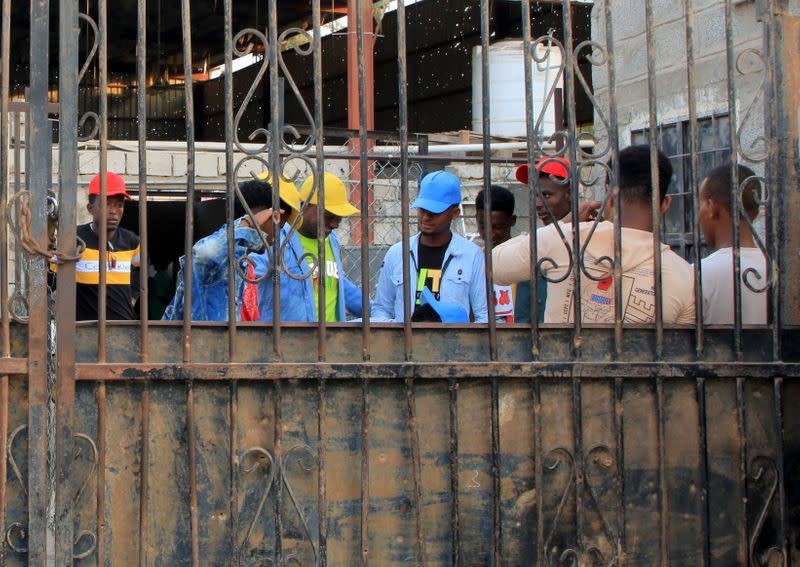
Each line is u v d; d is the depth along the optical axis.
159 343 3.49
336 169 10.50
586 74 16.06
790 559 3.87
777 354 3.85
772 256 3.88
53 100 17.34
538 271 3.72
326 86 18.89
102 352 3.41
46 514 3.37
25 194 3.38
